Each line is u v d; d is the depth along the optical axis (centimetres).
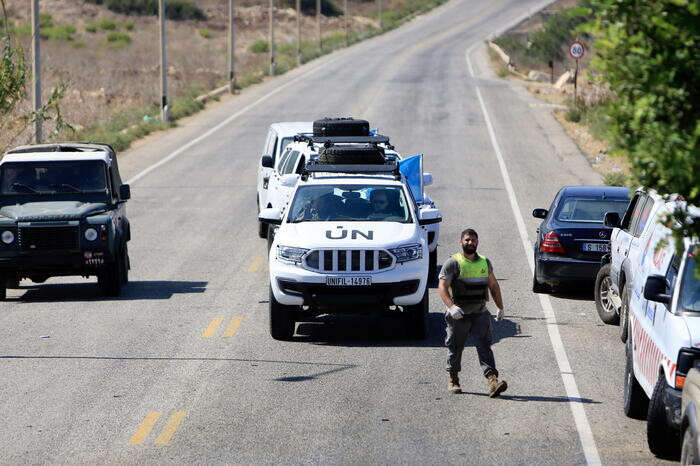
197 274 5019
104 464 2409
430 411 2842
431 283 4806
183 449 2516
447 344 3016
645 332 2656
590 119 11138
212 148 10100
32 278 4578
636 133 1625
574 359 3447
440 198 7319
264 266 5188
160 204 7250
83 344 3659
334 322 4081
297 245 3666
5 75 4325
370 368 3316
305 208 3972
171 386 3094
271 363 3381
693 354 2261
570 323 3988
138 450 2509
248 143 10362
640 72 1614
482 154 9412
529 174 8369
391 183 4072
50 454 2484
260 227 5978
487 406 2897
